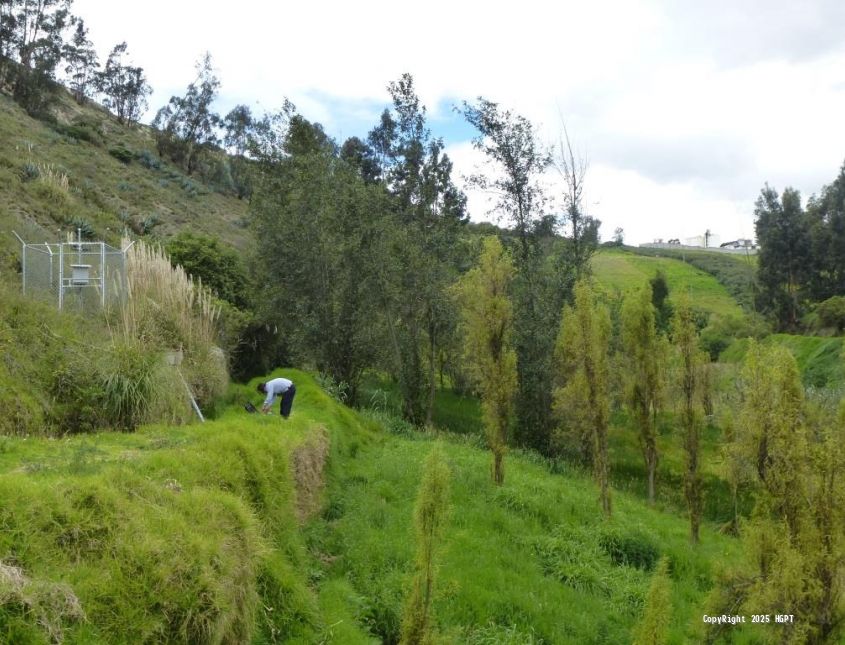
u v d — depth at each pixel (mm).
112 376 9070
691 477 12852
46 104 43219
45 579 3984
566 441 19016
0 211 17422
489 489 12469
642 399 16422
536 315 19219
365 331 18375
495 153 19828
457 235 20469
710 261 66875
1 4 45312
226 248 19266
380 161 25172
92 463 5883
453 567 8875
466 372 21812
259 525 6441
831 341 29828
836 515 6719
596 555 10727
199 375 11570
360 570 8055
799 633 6543
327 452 10977
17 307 10016
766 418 7672
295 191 18609
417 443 15328
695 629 8234
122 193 33781
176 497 5379
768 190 42688
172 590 4441
